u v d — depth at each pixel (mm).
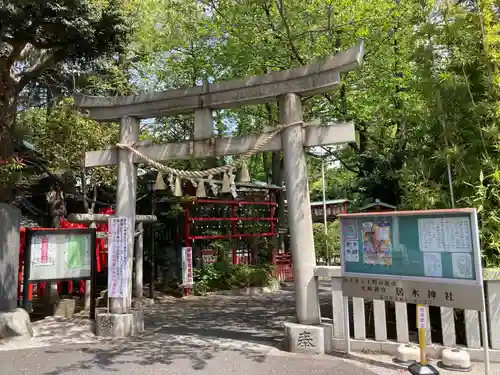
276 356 5441
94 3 6391
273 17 9617
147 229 14320
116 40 7320
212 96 6680
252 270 13461
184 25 11938
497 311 4848
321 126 5941
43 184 13352
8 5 5855
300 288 5832
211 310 9609
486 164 5223
